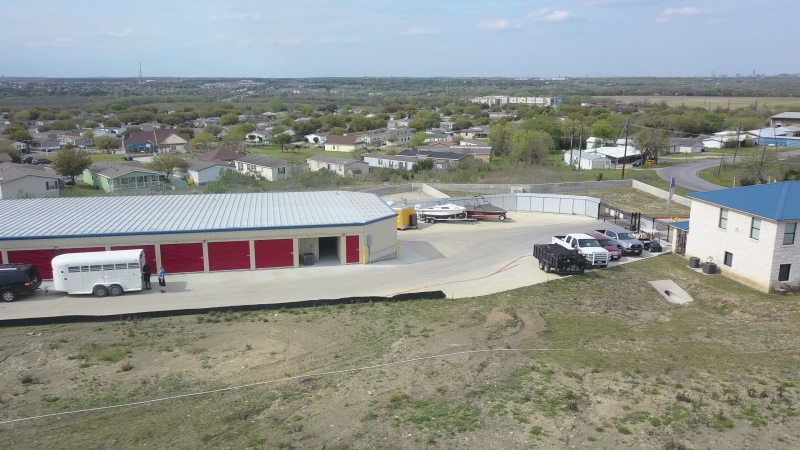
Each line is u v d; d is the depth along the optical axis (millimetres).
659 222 45312
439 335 24125
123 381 19812
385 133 139625
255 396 18406
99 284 29562
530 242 41844
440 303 29047
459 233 44938
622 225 46562
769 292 30391
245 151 119188
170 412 17406
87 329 25062
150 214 37156
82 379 19984
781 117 146125
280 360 21594
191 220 35625
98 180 80125
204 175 87250
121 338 23938
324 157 96375
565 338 24156
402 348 22500
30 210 38094
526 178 73312
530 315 26906
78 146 129500
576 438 15398
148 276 30688
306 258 35656
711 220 34562
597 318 27531
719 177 76625
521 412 16812
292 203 41312
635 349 22781
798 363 21234
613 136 122500
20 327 25250
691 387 18766
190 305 28359
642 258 37656
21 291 28938
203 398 18359
